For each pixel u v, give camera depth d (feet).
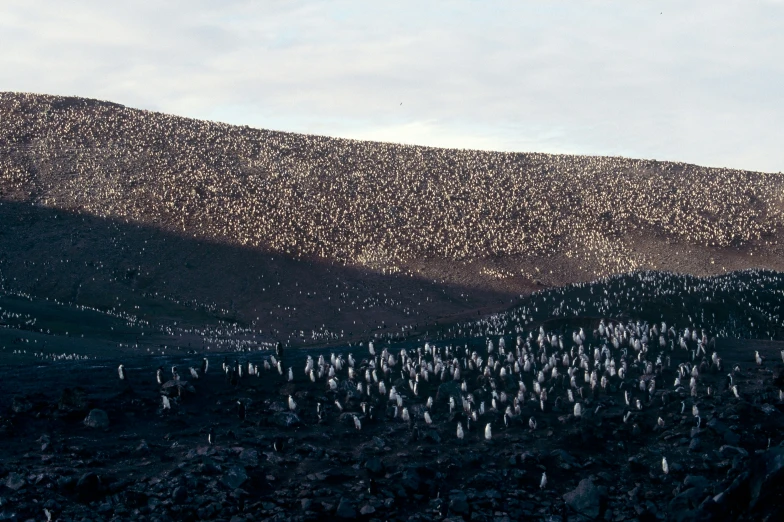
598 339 213.66
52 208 590.14
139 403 138.10
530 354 181.78
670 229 652.89
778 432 124.36
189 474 107.76
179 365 175.01
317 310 494.18
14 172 636.48
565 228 652.89
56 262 513.86
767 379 153.58
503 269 578.66
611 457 123.44
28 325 345.92
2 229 547.49
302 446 122.11
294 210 638.53
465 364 177.27
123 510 98.22
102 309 457.27
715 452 118.32
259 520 99.04
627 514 105.50
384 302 513.04
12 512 95.40
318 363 169.37
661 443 125.90
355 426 135.03
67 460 111.55
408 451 123.44
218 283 520.83
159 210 607.37
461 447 126.11
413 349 205.46
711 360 175.63
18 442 118.73
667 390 150.61
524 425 137.18
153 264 531.09
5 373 161.38
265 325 465.06
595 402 147.02
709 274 567.59
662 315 277.64
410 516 103.19
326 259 571.28
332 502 103.19
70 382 150.10
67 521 94.99
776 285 353.92
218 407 140.97
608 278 381.60
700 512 94.27
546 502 108.78
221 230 590.14
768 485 90.17
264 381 159.12
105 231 565.94
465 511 104.83
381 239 609.42
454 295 532.73
